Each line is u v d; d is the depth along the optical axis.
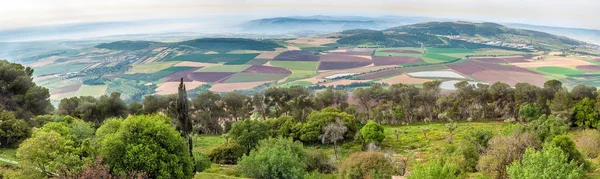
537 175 31.50
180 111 49.12
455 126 93.12
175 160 38.78
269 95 137.75
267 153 53.34
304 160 60.97
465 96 127.31
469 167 52.28
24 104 79.12
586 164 43.78
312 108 133.75
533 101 112.12
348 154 79.00
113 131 44.31
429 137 90.12
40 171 37.34
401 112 121.44
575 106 94.88
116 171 36.06
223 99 134.62
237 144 70.69
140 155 36.62
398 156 71.19
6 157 50.19
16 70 82.19
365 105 137.62
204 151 78.75
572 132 88.25
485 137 64.38
